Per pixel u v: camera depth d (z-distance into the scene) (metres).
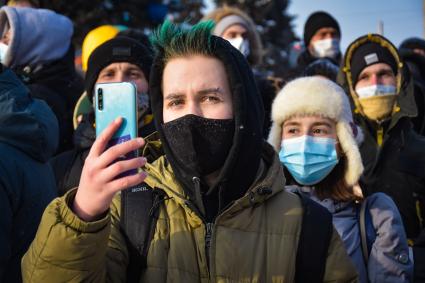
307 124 2.45
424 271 2.37
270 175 1.60
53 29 3.67
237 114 1.50
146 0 13.05
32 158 1.98
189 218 1.53
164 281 1.44
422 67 4.52
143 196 1.56
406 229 2.88
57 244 1.23
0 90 1.98
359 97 3.48
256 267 1.48
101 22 12.48
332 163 2.40
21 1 4.18
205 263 1.48
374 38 3.53
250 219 1.53
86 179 1.20
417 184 2.90
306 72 4.20
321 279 1.53
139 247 1.48
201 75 1.52
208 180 1.59
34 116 2.00
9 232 1.76
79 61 6.48
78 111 3.37
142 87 3.12
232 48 1.62
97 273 1.30
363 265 2.18
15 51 3.48
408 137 3.09
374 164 3.12
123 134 1.35
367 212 2.30
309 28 5.46
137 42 3.21
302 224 1.57
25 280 1.31
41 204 1.95
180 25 1.64
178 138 1.51
